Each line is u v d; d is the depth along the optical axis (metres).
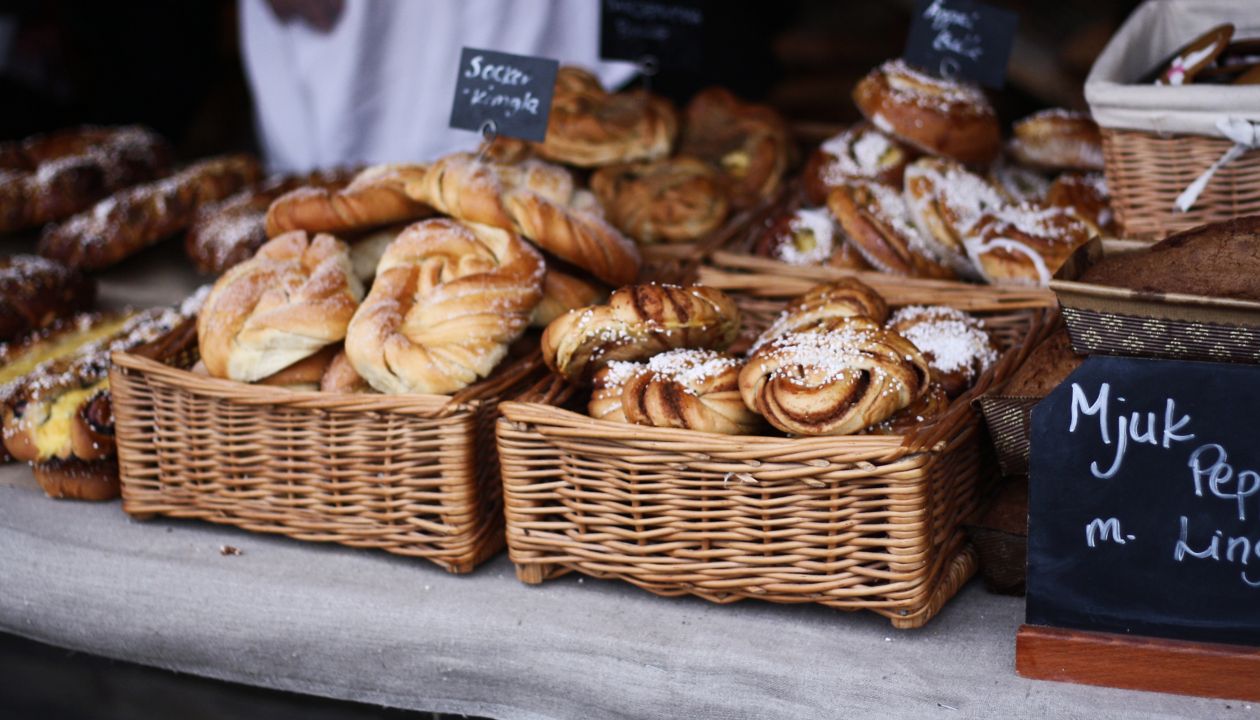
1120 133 2.03
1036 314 2.06
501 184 2.08
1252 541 1.43
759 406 1.64
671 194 2.66
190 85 4.71
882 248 2.31
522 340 2.14
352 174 3.12
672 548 1.69
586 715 1.73
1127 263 1.57
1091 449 1.48
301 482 1.94
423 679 1.80
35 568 1.99
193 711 2.00
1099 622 1.51
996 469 1.91
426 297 1.92
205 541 2.03
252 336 1.92
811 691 1.58
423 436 1.82
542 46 3.21
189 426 1.99
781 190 2.90
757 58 4.01
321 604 1.82
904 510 1.55
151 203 3.14
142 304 3.05
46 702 2.07
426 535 1.88
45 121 4.55
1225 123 1.87
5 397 2.22
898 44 4.62
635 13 2.90
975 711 1.51
